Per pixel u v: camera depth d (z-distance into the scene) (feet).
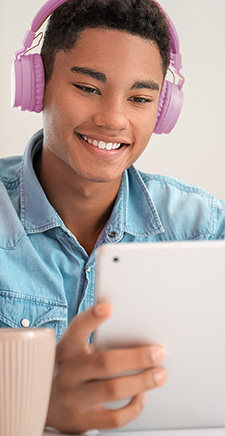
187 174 8.78
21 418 2.27
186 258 2.51
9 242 4.52
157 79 4.23
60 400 2.69
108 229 4.73
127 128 4.18
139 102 4.21
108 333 2.57
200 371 2.62
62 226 4.57
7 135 8.86
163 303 2.53
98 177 4.27
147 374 2.55
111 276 2.51
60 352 2.70
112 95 4.09
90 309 2.55
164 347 2.58
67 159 4.31
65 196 4.64
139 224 4.92
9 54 8.65
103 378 2.65
